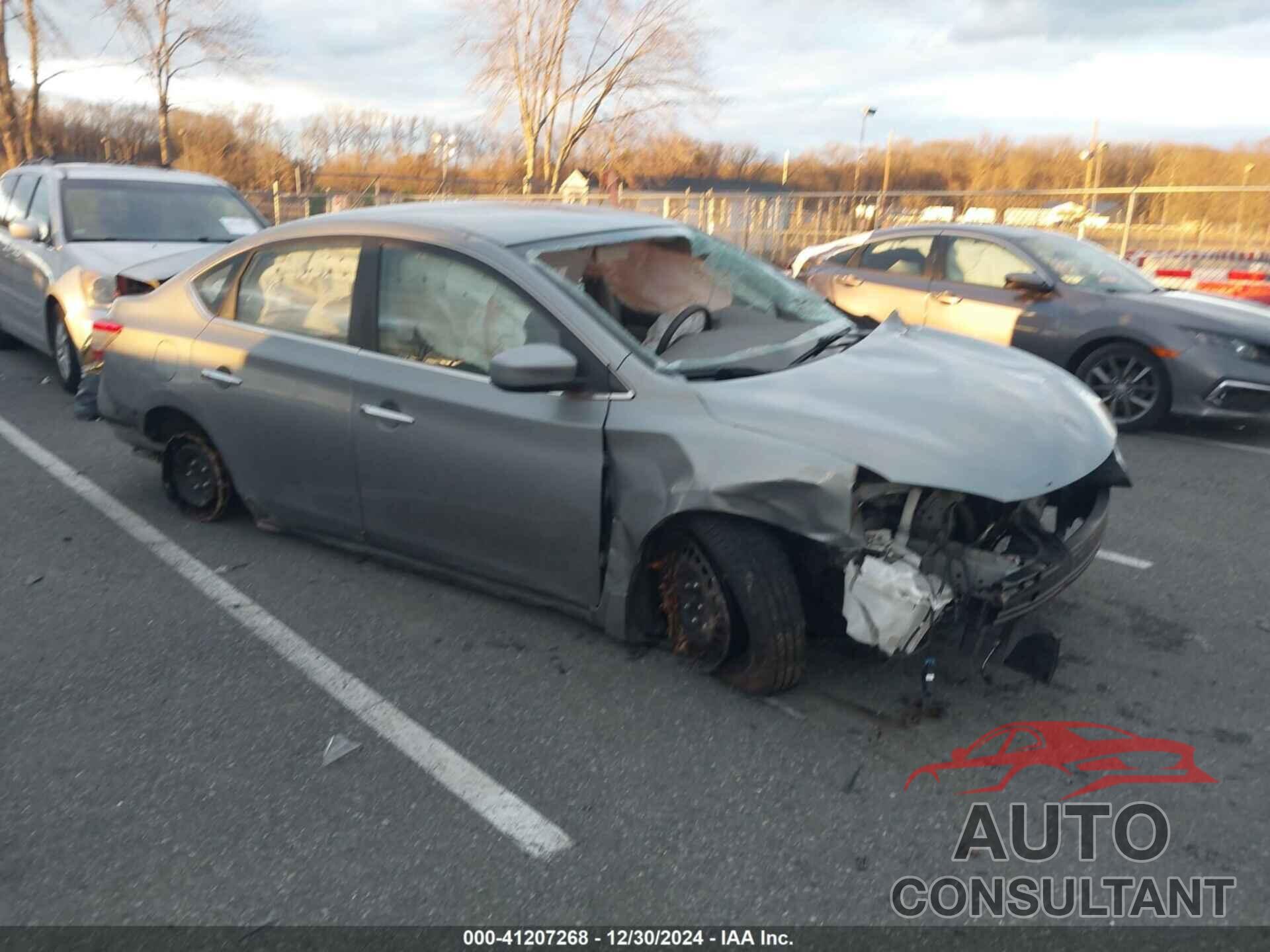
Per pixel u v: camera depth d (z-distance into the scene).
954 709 3.64
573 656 4.05
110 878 2.86
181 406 5.14
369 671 3.99
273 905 2.76
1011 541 3.64
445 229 4.29
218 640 4.25
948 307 8.90
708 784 3.24
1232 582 4.79
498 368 3.65
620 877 2.85
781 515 3.38
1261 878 2.82
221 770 3.36
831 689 3.77
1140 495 6.20
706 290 4.40
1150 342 7.71
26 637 4.30
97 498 5.98
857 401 3.56
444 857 2.94
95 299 7.75
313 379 4.54
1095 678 3.86
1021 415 3.61
